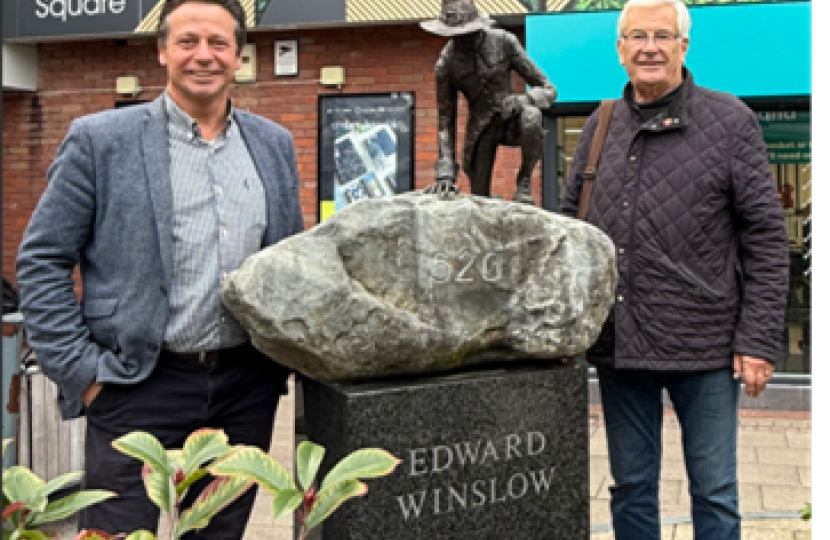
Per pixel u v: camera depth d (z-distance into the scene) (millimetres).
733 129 2730
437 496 2449
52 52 7945
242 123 2594
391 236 2449
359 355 2369
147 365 2354
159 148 2391
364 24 7137
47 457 3932
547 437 2635
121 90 7766
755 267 2736
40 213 2348
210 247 2398
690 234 2736
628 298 2818
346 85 7348
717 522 2781
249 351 2518
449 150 2805
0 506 1215
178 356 2395
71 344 2334
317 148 7422
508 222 2594
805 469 4750
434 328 2463
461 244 2523
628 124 2922
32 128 8031
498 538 2561
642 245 2783
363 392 2340
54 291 2328
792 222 6293
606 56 6266
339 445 2361
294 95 7445
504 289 2588
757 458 4980
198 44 2381
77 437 4117
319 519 1356
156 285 2344
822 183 6211
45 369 2359
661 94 2840
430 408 2426
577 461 2693
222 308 2398
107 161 2359
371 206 2447
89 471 2445
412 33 7203
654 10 2754
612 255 2680
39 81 8000
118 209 2348
